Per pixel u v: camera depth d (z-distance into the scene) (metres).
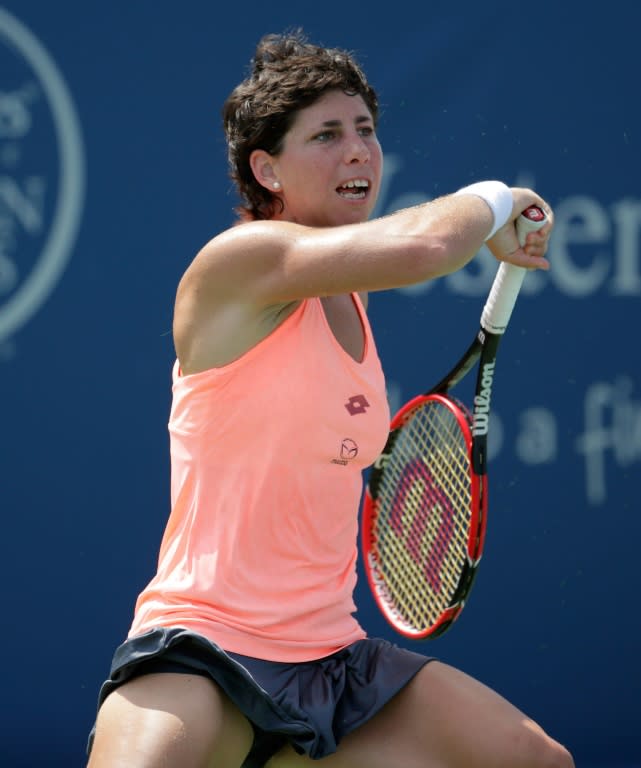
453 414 11.65
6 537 18.33
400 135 19.27
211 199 18.78
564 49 19.77
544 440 19.84
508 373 19.73
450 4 19.41
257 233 9.66
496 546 19.73
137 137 18.58
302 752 10.23
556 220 19.77
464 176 19.45
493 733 10.12
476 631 19.70
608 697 19.98
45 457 18.42
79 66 18.41
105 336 18.55
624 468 20.08
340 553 10.55
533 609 19.83
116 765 9.12
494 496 19.72
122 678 9.83
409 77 19.28
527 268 10.81
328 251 9.35
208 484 10.09
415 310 19.39
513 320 19.77
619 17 19.94
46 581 18.44
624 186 20.00
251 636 10.03
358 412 10.18
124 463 18.61
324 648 10.46
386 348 19.31
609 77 19.91
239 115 10.79
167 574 10.29
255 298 9.71
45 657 18.41
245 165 10.99
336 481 10.23
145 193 18.62
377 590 12.87
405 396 19.33
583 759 19.89
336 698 10.44
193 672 9.79
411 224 9.42
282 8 18.97
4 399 18.30
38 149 18.31
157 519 18.69
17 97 18.25
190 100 18.72
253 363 9.94
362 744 10.50
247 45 18.88
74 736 18.42
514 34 19.59
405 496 12.73
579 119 19.81
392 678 10.55
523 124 19.64
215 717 9.67
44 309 18.39
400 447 12.82
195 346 10.01
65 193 18.41
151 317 18.66
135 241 18.59
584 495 19.95
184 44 18.70
